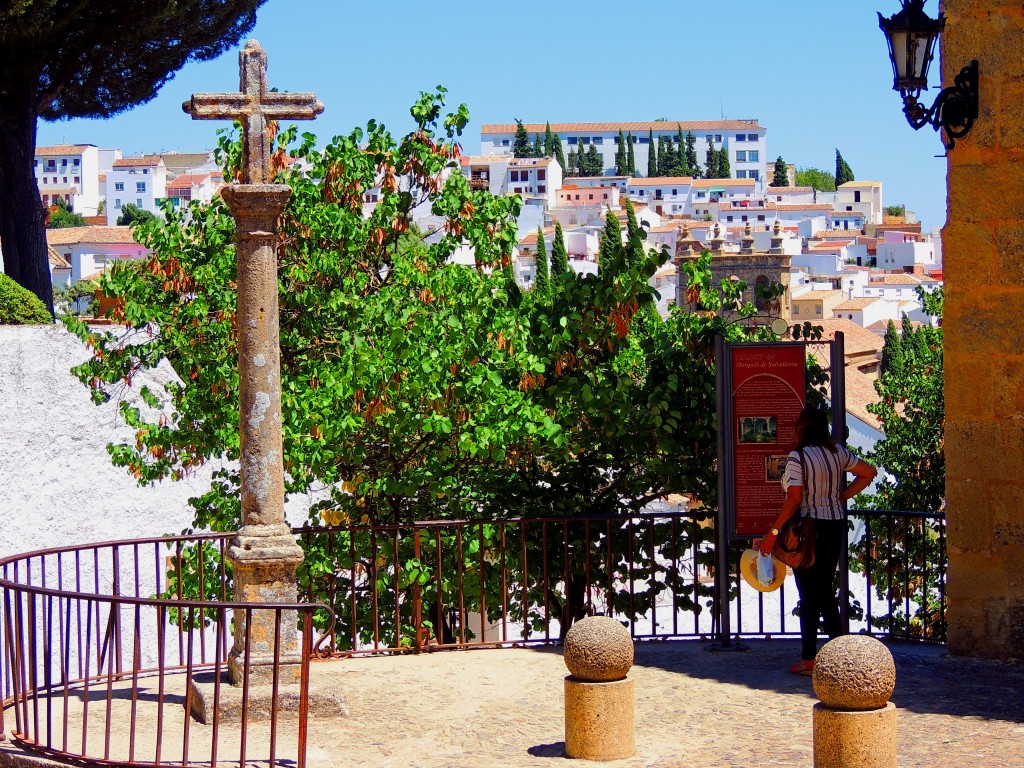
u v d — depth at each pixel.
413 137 13.66
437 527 10.17
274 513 8.05
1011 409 8.73
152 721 7.92
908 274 157.75
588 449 11.59
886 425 24.33
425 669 9.23
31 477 16.61
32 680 6.95
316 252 13.30
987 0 8.70
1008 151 8.68
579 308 11.29
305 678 6.44
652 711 7.95
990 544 8.85
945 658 8.98
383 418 11.52
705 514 10.46
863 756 6.07
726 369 9.49
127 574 17.16
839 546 8.70
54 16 20.30
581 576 11.70
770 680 8.66
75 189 180.00
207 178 158.50
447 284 12.66
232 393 13.21
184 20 22.52
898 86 8.85
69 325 13.97
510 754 7.09
